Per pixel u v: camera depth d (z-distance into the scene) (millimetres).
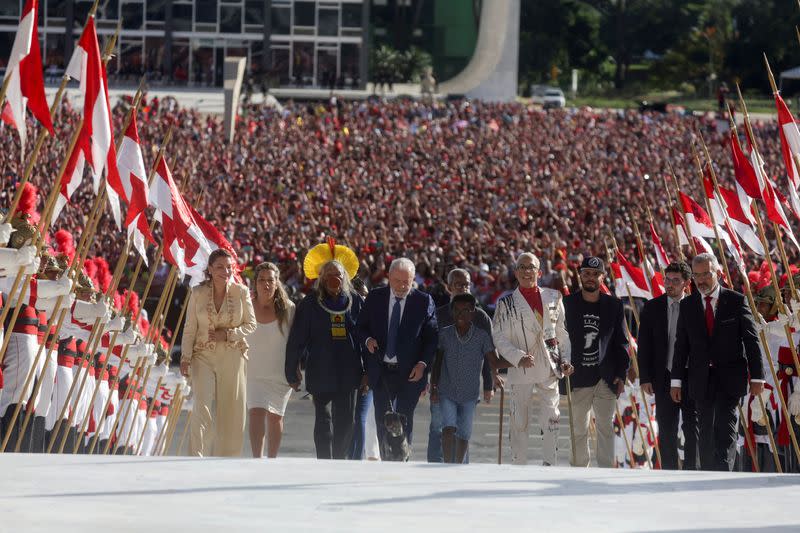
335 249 54125
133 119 44500
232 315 45344
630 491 25203
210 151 196250
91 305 44125
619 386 50406
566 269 101250
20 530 19094
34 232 38688
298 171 190000
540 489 25141
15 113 37062
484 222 149875
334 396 47875
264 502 22656
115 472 26375
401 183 191375
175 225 49781
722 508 23188
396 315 47250
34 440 44906
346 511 21828
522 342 48500
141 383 57531
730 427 46000
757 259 110375
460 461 49125
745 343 46062
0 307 42562
